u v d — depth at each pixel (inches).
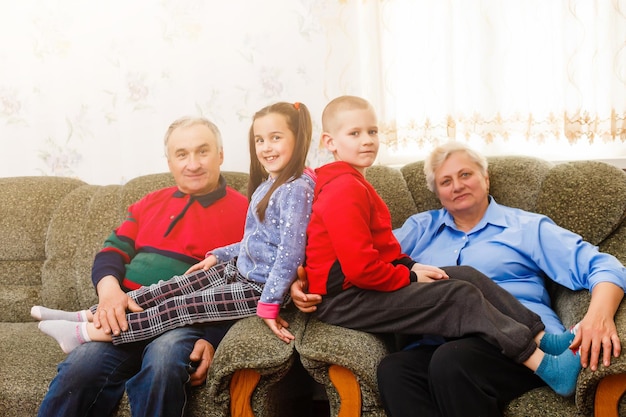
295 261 63.6
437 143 88.1
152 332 66.4
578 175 72.9
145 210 81.0
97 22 96.1
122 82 96.5
